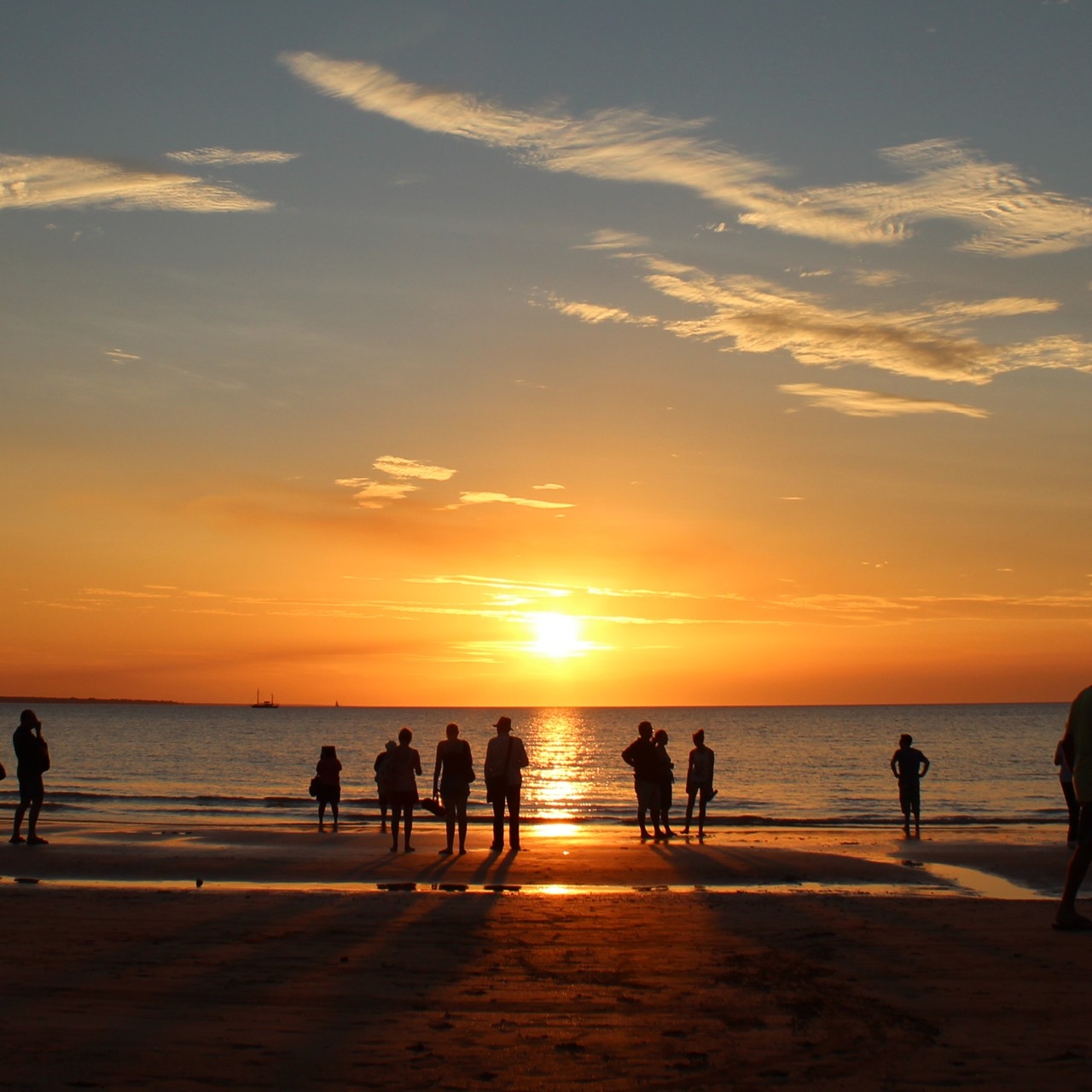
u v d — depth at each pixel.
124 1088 5.16
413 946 8.98
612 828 23.59
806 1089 5.20
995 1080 5.32
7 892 12.20
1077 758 9.43
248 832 19.97
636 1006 6.90
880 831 22.92
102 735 113.56
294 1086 5.22
